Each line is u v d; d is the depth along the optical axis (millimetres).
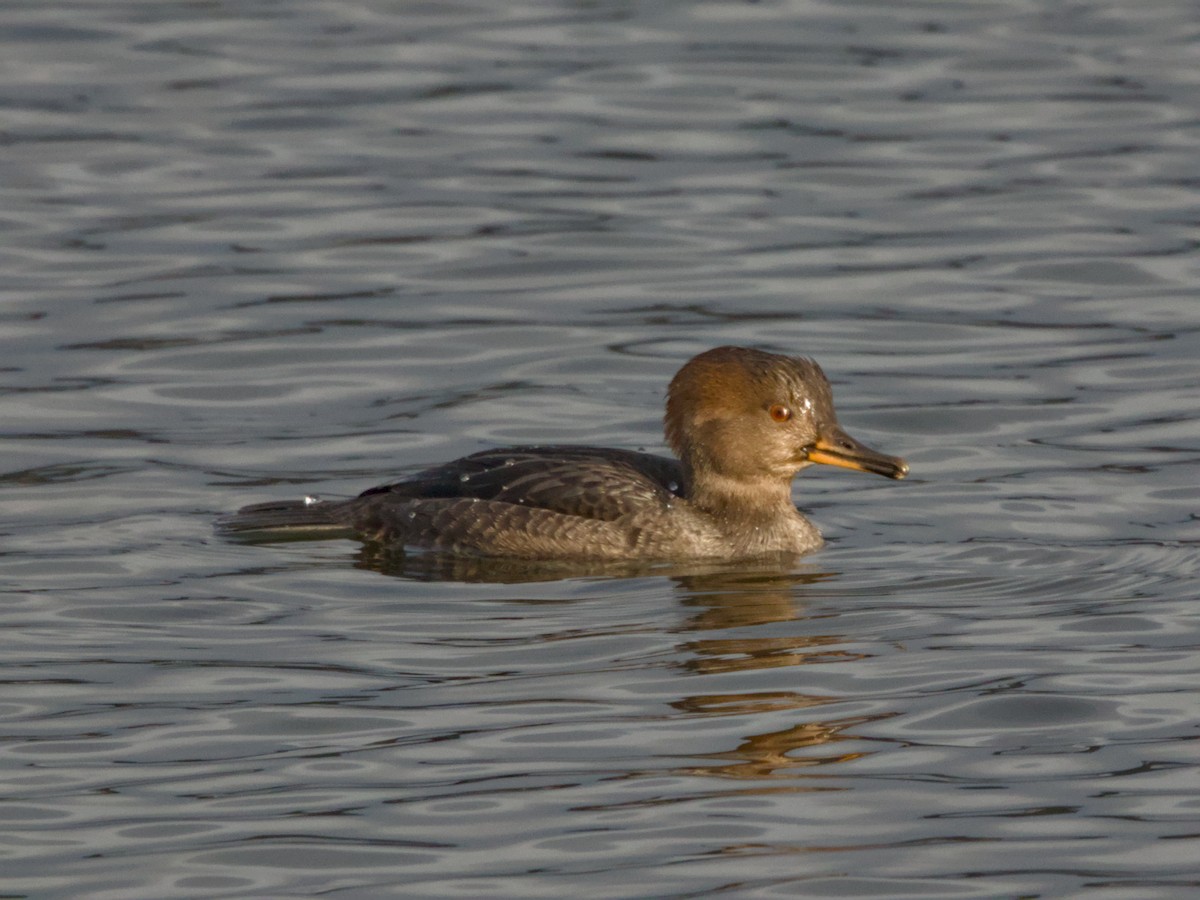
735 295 20844
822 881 9477
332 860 9695
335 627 12945
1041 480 16125
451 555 14648
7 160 24266
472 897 9328
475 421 17656
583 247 22125
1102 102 26328
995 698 11555
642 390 18516
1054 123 25719
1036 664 12125
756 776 10570
